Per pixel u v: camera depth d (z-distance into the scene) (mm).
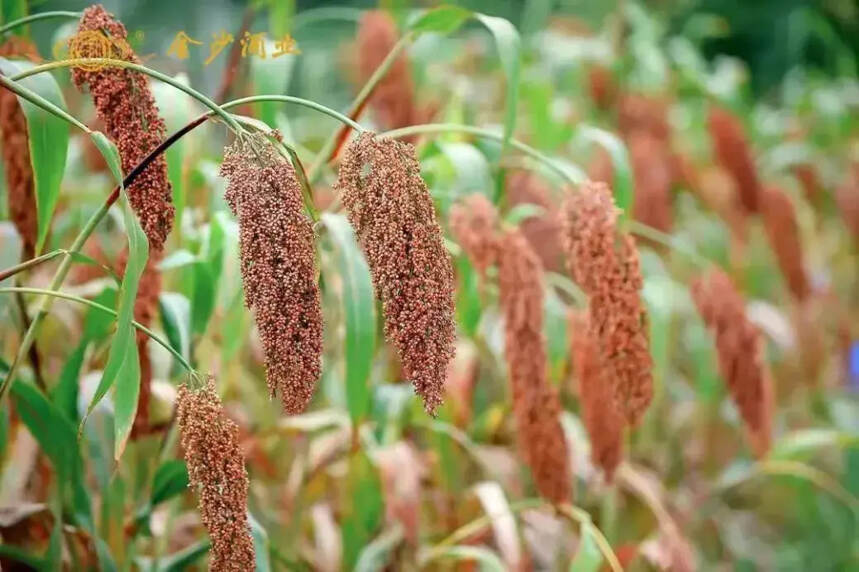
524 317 2332
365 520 2666
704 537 4086
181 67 3666
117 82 1925
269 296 1804
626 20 5125
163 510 2709
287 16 2787
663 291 3049
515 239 2342
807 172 5031
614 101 4766
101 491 2408
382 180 1830
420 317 1832
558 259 2809
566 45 4820
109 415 2383
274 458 3010
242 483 1887
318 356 1825
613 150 2783
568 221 2207
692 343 3574
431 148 2639
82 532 2398
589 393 2422
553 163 2293
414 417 2775
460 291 2646
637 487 2803
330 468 2953
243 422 2744
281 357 1812
